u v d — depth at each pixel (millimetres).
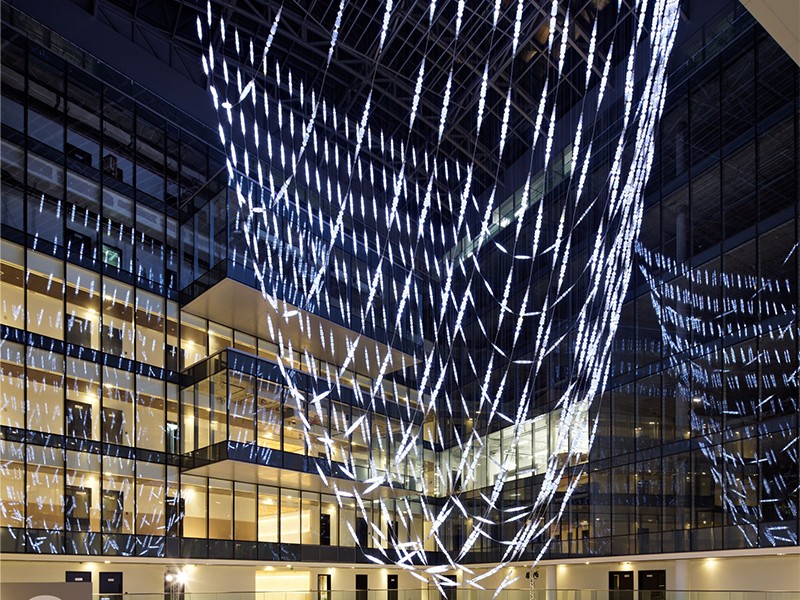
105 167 25297
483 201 38000
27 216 22547
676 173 25812
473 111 35406
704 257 24172
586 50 30109
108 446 23344
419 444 34719
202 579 25188
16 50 23188
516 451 32438
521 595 22453
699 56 25344
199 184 28375
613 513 26344
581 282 29641
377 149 36656
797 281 20672
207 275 25938
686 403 24016
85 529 22125
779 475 20422
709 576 22969
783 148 21797
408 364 34625
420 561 33625
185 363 26625
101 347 23922
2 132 22297
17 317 21750
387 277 33625
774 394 20953
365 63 32938
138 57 27047
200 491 25891
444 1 29297
